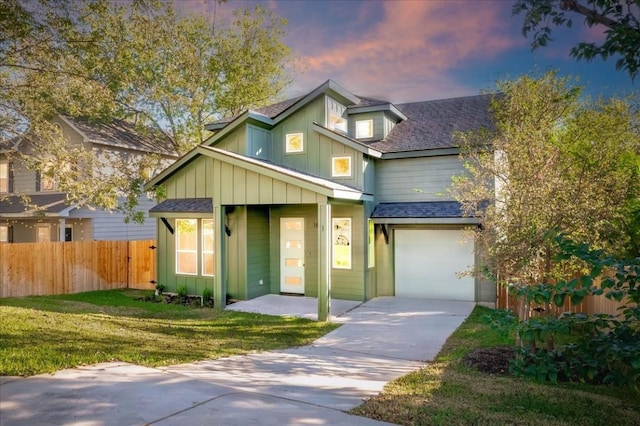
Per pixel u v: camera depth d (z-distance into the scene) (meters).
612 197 6.74
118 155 15.40
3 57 9.01
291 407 4.36
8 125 10.02
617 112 12.00
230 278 12.75
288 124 13.48
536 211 6.55
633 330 3.31
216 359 6.66
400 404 4.53
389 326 9.60
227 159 10.92
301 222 13.21
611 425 4.08
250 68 21.31
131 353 6.46
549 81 11.09
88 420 3.97
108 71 10.97
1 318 8.55
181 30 13.17
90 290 14.91
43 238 18.56
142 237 19.70
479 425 3.93
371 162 12.88
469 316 10.44
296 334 8.99
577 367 3.69
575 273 7.87
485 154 8.68
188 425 3.86
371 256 12.79
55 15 8.97
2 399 4.45
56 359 5.84
